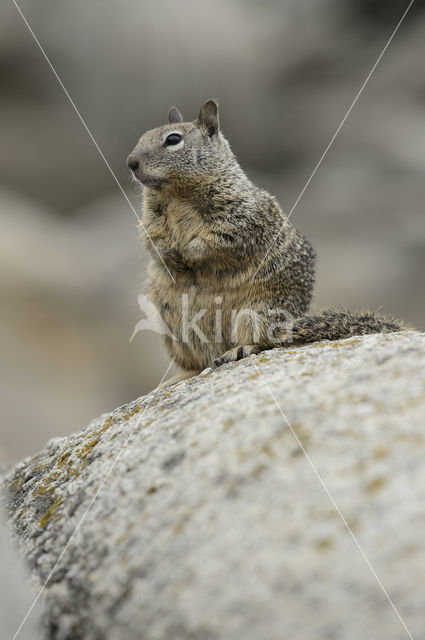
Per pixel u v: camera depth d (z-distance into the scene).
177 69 54.75
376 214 44.47
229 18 56.97
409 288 39.53
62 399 34.12
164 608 5.81
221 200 13.91
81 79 54.75
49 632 6.60
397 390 7.11
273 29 57.25
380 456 6.24
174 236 14.06
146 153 14.25
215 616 5.55
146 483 7.15
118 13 55.03
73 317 39.94
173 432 7.79
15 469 10.59
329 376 7.89
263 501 6.19
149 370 37.28
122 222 48.56
